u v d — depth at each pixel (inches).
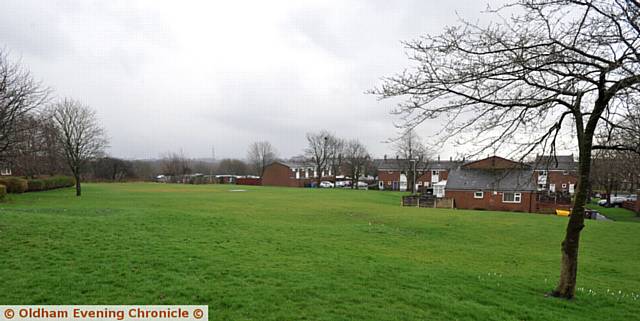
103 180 3280.0
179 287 282.0
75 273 304.0
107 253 374.3
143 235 483.2
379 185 3575.3
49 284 277.9
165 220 647.8
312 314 244.4
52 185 2009.1
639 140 285.1
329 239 586.2
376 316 246.4
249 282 304.8
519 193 1776.6
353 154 3703.3
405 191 3120.1
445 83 271.4
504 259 536.1
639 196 1641.2
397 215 1155.9
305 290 290.7
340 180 4234.7
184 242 460.8
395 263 426.3
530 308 289.6
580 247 714.8
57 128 1521.9
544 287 364.2
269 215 1019.9
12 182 1558.8
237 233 571.8
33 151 1165.7
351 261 415.2
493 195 1829.5
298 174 3644.2
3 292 260.5
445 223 974.4
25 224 482.3
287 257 416.8
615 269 525.3
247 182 3678.6
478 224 973.2
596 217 1455.5
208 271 330.6
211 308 249.1
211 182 3636.8
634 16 236.8
